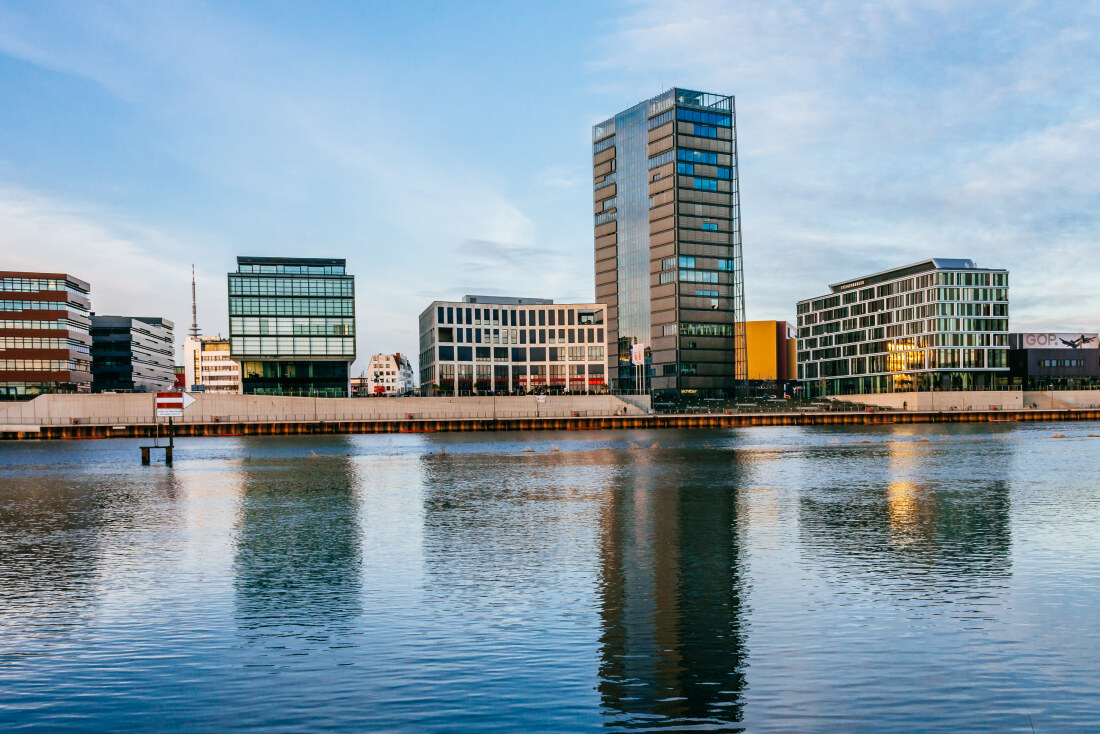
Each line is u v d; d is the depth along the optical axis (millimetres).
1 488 55125
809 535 32219
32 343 173375
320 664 17094
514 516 38562
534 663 17016
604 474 61000
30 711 14797
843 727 13812
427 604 21844
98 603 22297
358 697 15281
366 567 26812
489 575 25375
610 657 17344
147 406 146000
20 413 141000
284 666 16984
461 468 68500
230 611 21328
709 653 17516
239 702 15109
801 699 15008
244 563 27656
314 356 182375
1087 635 18609
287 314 181000
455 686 15766
